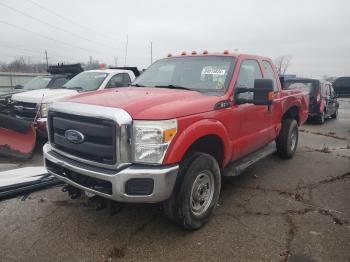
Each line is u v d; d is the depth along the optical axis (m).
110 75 8.92
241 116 4.59
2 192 4.65
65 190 4.12
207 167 3.83
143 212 4.31
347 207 4.61
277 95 5.96
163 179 3.27
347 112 21.45
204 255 3.39
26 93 7.84
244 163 4.94
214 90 4.47
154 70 5.30
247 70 5.05
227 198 4.86
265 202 4.73
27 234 3.73
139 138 3.28
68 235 3.73
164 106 3.49
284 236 3.77
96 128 3.36
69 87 8.73
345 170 6.42
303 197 4.95
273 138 6.06
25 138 6.79
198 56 5.10
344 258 3.36
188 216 3.68
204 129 3.74
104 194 3.38
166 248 3.51
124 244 3.57
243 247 3.54
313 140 10.03
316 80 14.19
